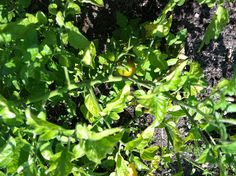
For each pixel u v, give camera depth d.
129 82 2.02
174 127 1.97
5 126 1.58
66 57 1.60
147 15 2.46
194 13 2.41
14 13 2.03
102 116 1.82
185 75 1.74
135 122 2.50
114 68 1.93
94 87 2.41
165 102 1.61
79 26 2.44
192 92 1.93
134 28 2.30
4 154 1.34
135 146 1.77
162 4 2.42
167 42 2.25
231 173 2.19
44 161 1.58
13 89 1.79
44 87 1.64
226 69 2.47
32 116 1.14
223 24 1.92
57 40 1.83
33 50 1.50
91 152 1.12
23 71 1.54
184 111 1.71
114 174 1.92
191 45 2.43
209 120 1.45
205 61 2.46
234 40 2.44
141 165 2.00
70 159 1.27
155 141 2.53
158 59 1.87
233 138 1.52
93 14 2.42
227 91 1.32
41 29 1.87
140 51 1.91
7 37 1.51
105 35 2.46
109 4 2.41
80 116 2.46
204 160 1.52
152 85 1.78
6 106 1.25
